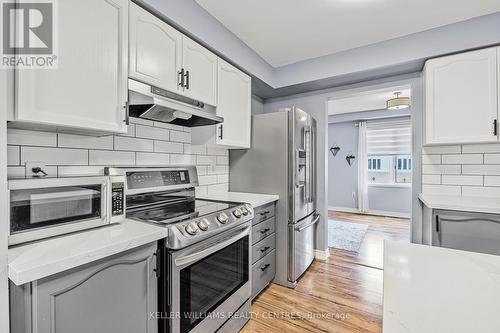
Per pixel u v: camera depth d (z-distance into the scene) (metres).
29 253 0.87
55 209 1.03
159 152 1.94
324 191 2.97
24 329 0.79
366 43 2.32
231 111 2.21
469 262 0.78
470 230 1.78
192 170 2.07
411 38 2.15
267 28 2.07
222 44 2.01
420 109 2.42
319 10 1.83
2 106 0.83
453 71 2.02
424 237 2.31
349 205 6.00
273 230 2.36
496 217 1.70
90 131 1.31
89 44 1.17
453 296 0.58
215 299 1.52
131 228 1.19
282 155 2.38
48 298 0.82
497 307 0.53
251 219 1.86
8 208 0.82
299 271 2.45
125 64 1.32
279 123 2.39
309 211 2.72
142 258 1.11
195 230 1.31
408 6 1.78
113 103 1.27
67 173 1.38
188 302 1.31
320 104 2.97
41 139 1.28
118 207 1.26
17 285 0.76
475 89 1.95
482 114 1.92
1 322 0.78
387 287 0.63
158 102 1.43
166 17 1.54
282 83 2.81
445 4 1.76
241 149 2.61
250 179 2.55
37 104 1.00
